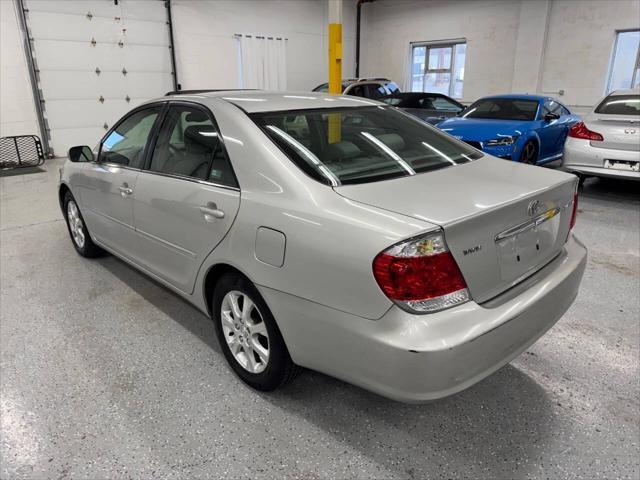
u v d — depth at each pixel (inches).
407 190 70.3
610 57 410.3
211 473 68.7
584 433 75.8
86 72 386.9
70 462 70.8
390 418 79.5
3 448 73.7
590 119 213.9
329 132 85.4
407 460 70.7
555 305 75.3
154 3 412.2
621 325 108.3
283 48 519.2
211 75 467.5
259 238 73.1
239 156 80.0
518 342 68.2
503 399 84.0
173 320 113.2
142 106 111.7
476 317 61.7
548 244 78.2
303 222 67.3
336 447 73.4
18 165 341.1
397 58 569.9
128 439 75.2
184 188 89.1
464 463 70.1
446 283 59.7
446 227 59.0
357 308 62.2
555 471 68.5
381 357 60.9
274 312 73.4
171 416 80.2
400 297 58.6
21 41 351.3
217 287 87.1
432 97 365.7
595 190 240.7
